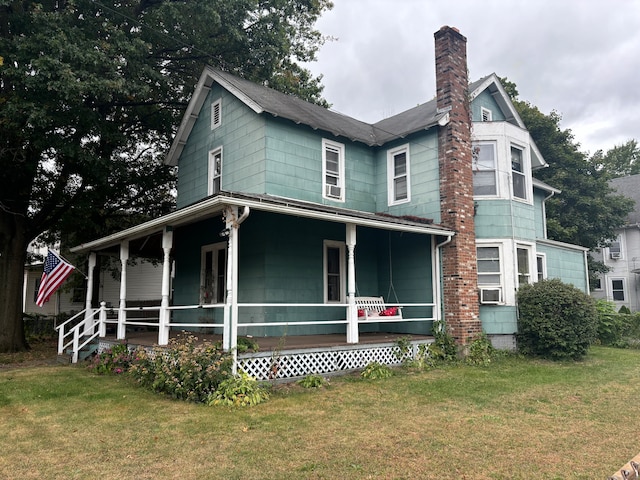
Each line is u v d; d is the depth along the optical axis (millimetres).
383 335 11641
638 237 27500
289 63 21297
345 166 13117
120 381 8914
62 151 12297
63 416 6344
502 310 11938
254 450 4887
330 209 9297
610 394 7602
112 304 24516
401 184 13086
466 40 12773
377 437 5316
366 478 4160
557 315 11195
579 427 5758
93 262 13516
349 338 9539
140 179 17531
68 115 12156
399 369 9750
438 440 5215
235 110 12812
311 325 11586
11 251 14609
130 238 11281
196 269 13609
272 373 8133
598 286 28578
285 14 17984
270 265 10961
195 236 13797
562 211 23203
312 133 12523
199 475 4238
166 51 16359
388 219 10305
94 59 11438
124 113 16750
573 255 16328
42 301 12086
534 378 8891
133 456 4738
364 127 15609
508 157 12719
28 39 11156
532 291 11633
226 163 13008
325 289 12000
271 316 10867
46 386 8461
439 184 11891
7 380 9211
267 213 11062
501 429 5648
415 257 12211
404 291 12422
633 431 5598
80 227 16719
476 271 11703
